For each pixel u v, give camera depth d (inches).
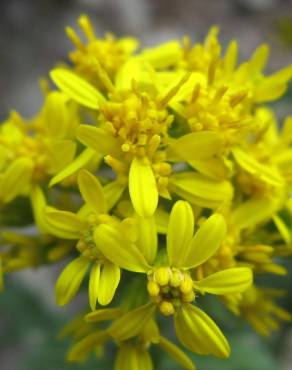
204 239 3.3
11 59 10.9
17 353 8.3
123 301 3.6
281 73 3.9
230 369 5.3
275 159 4.1
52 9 11.5
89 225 3.4
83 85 3.6
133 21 11.8
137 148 3.4
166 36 11.7
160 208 3.5
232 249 3.7
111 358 5.5
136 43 4.5
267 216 3.8
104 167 3.8
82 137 3.4
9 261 4.1
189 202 3.5
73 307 7.8
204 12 12.3
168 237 3.3
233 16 12.3
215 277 3.3
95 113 3.9
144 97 3.5
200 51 4.1
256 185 3.8
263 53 3.9
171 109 3.7
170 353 3.5
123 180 3.4
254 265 3.7
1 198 4.0
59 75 3.6
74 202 4.1
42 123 4.1
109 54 4.2
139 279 3.6
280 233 3.9
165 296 3.3
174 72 3.8
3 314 6.9
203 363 5.3
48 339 6.1
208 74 3.8
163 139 3.5
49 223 3.4
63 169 3.5
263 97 3.9
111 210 3.5
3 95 10.4
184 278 3.3
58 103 3.9
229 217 3.8
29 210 4.1
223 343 3.2
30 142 4.1
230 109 3.7
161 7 12.1
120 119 3.5
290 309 5.8
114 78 4.2
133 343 3.6
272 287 5.7
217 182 3.5
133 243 3.2
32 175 3.9
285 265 5.7
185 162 3.6
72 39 4.2
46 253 4.1
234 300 3.7
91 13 11.6
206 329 3.3
